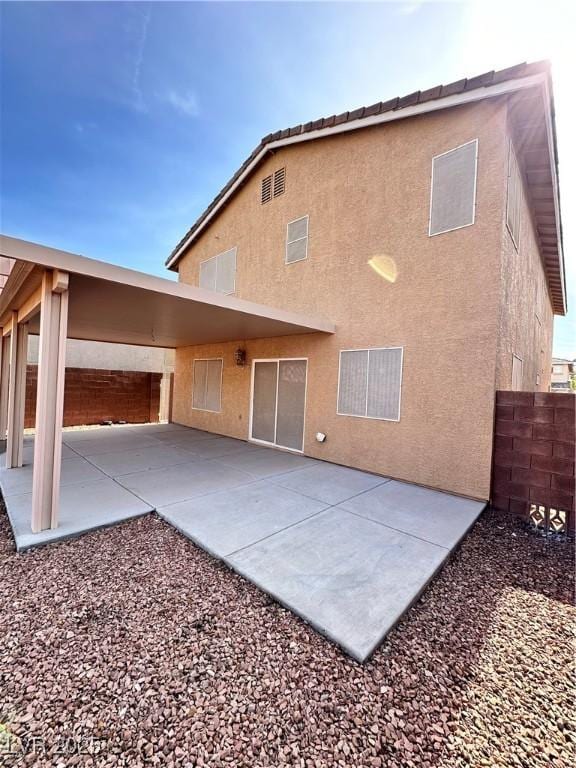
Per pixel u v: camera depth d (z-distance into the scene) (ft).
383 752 6.50
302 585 11.27
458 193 21.13
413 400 22.80
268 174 34.27
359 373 25.89
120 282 15.85
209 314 23.38
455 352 21.03
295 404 30.78
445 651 9.05
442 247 21.74
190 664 8.29
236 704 7.33
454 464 20.85
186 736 6.64
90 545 13.89
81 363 46.88
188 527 15.24
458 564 13.65
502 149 19.60
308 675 8.12
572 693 7.88
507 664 8.68
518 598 11.50
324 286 28.60
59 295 14.66
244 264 37.14
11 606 10.14
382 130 24.89
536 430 18.21
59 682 7.67
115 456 28.48
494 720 7.20
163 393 53.36
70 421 45.11
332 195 28.22
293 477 23.38
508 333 22.02
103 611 10.03
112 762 6.15
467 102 20.49
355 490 20.98
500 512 18.94
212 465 26.17
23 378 24.26
